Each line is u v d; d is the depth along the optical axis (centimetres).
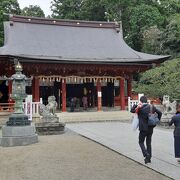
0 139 1895
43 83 3803
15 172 1199
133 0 6825
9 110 3048
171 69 3531
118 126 2731
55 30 3997
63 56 3434
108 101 4116
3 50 3353
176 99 3162
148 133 1291
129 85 3747
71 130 2459
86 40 3981
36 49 3525
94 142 1859
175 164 1282
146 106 1283
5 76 3391
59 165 1291
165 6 6838
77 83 3981
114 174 1145
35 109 2902
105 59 3478
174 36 5212
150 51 5562
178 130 1309
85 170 1207
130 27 6744
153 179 1077
